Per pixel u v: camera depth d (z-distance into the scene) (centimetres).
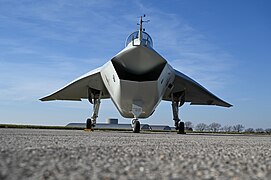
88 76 1912
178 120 1988
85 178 253
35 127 2888
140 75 1585
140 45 1497
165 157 411
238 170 316
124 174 277
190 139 998
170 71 1733
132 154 436
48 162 336
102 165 326
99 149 498
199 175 280
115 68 1584
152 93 1603
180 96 2036
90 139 823
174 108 2020
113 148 525
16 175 259
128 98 1625
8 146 518
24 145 550
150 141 802
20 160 343
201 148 589
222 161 385
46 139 771
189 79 1964
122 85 1563
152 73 1583
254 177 280
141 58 1524
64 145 570
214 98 2225
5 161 332
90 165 323
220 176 279
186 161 374
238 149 593
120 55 1539
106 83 1806
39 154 404
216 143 786
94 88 2022
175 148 571
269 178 278
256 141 982
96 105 2030
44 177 254
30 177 253
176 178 264
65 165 319
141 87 1570
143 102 1642
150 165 334
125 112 1788
